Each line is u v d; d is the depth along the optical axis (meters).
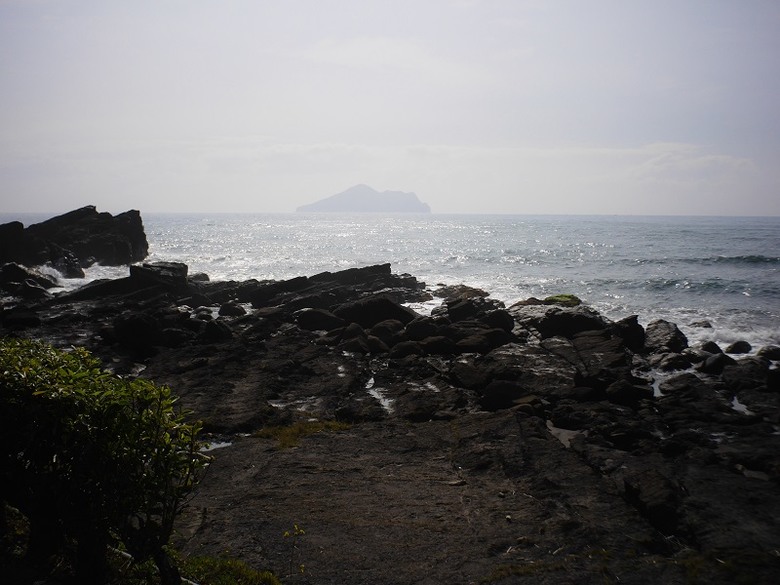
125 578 6.38
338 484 10.80
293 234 116.38
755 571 7.45
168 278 33.66
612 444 13.31
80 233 51.97
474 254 66.38
